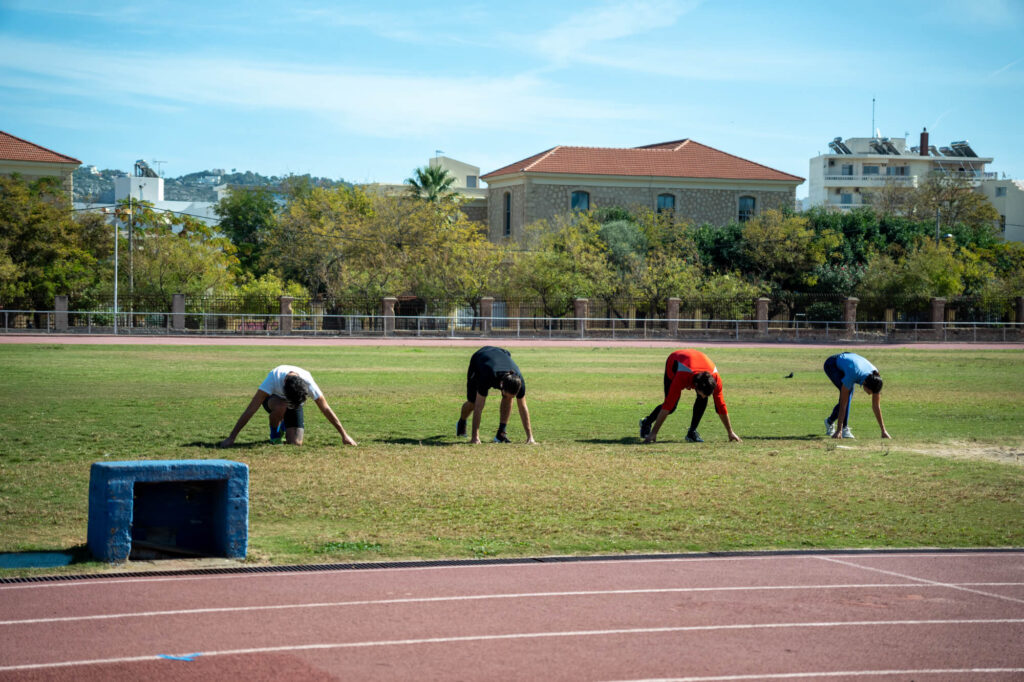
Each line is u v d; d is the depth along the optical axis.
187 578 6.42
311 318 48.81
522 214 67.12
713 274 57.72
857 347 46.16
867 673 4.91
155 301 48.59
